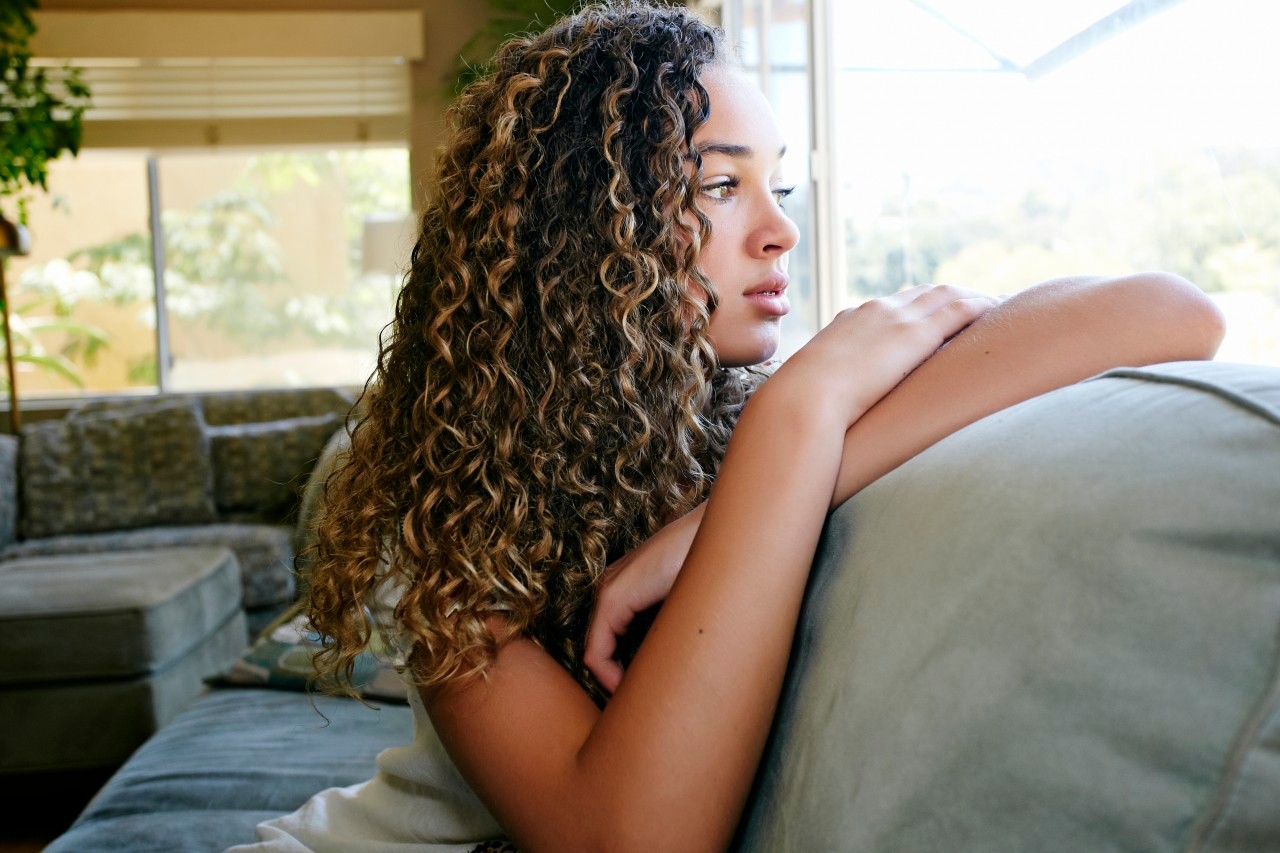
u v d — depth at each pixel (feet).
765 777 1.70
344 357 18.86
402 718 5.23
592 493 2.30
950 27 5.92
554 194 2.37
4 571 9.73
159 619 8.40
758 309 2.48
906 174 6.66
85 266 18.25
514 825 1.88
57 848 3.92
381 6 17.13
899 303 2.10
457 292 2.37
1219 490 1.20
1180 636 1.17
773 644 1.67
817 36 8.11
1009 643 1.29
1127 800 1.17
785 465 1.77
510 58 2.59
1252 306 3.49
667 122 2.32
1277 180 3.28
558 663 2.16
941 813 1.31
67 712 8.20
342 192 18.70
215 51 16.75
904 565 1.48
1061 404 1.53
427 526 2.21
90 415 13.91
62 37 16.49
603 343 2.34
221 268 18.53
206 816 4.09
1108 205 4.43
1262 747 1.11
